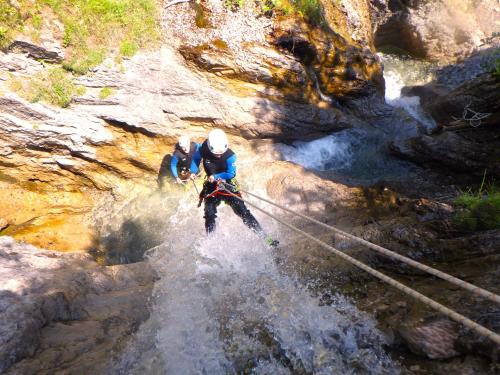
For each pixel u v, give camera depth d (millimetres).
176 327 3619
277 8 7895
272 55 7652
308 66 8172
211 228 5012
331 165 7965
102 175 7027
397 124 8688
